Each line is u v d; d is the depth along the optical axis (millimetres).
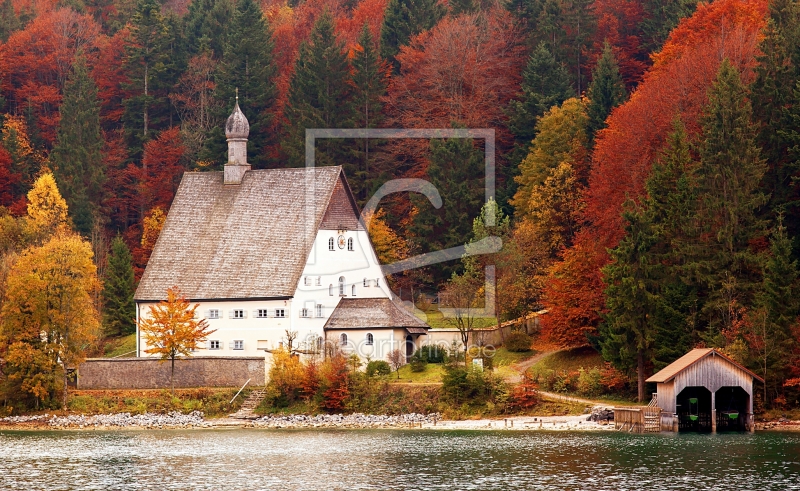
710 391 184625
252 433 194750
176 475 154750
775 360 191125
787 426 188250
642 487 142875
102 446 180625
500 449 171625
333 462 163250
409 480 149750
